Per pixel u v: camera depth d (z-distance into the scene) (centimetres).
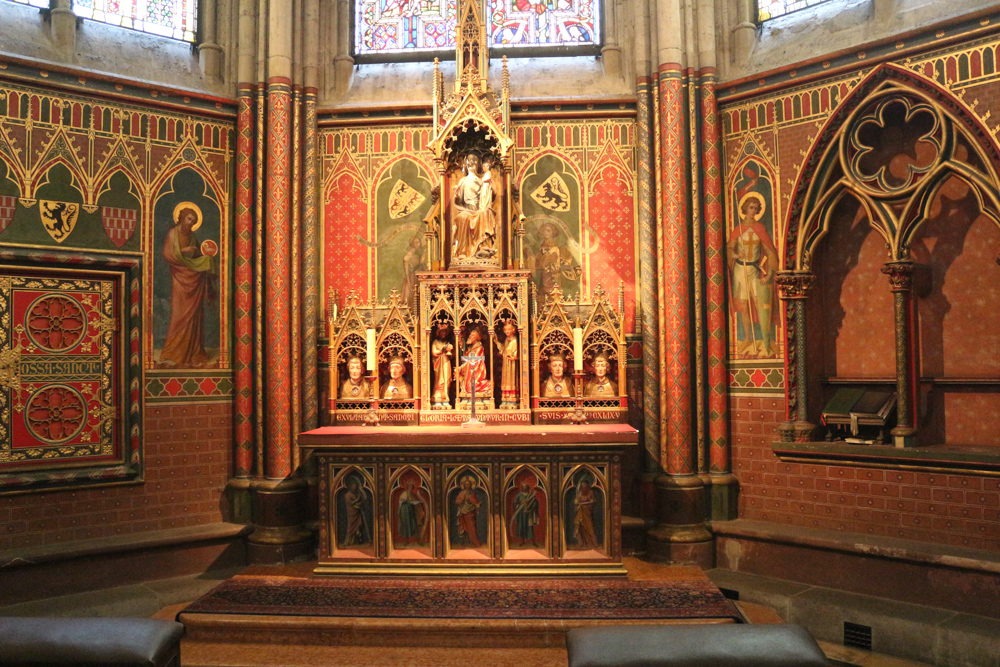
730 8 845
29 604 710
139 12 847
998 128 666
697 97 834
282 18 846
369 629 635
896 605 682
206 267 837
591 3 904
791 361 787
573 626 628
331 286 873
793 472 784
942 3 715
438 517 733
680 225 815
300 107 865
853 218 787
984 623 633
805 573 749
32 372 748
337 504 745
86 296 777
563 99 858
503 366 810
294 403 835
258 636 640
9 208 738
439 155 820
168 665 412
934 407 734
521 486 737
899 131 748
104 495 773
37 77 753
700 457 821
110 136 790
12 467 734
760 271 809
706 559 796
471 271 805
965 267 719
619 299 855
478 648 630
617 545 727
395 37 912
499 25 910
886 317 765
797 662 369
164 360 809
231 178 855
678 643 382
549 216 867
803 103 781
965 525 680
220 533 803
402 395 808
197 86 845
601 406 804
